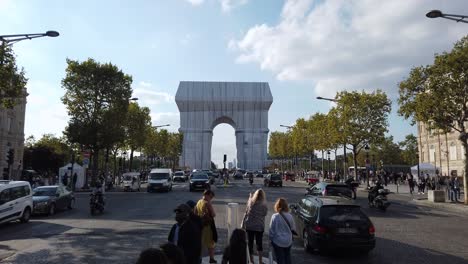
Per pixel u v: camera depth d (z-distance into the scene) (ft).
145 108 197.06
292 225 29.66
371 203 83.87
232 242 22.74
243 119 402.52
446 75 86.69
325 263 34.68
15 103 78.43
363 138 145.79
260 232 33.19
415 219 65.62
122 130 149.07
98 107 145.38
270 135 388.78
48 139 297.33
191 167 388.16
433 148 223.10
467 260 35.83
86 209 84.17
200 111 399.65
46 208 71.26
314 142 225.35
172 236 26.35
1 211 56.70
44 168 249.75
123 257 36.76
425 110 88.33
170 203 93.56
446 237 47.91
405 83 93.04
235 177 276.82
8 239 47.29
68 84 143.43
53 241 45.09
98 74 143.95
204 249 40.78
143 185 199.82
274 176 169.89
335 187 69.36
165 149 301.02
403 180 205.36
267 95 402.52
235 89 402.72
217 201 94.53
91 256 37.19
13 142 212.84
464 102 86.63
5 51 70.54
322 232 36.50
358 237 36.19
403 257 37.06
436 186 144.05
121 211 77.36
